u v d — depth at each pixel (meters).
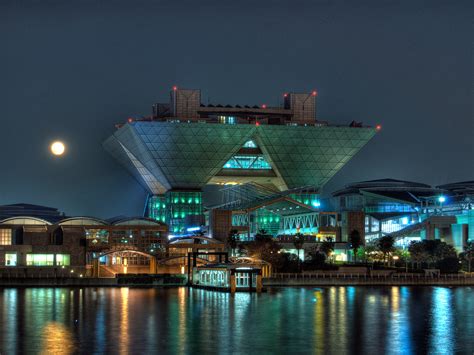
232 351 112.75
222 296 181.25
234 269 189.75
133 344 117.19
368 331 129.88
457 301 172.62
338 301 171.38
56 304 162.62
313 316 146.25
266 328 132.00
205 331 128.62
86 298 174.38
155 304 163.12
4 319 140.38
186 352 111.75
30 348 114.19
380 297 180.75
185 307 158.25
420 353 112.75
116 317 143.50
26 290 196.50
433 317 146.12
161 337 122.94
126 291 194.12
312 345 117.50
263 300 172.12
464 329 132.38
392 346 117.31
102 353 110.69
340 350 114.12
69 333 126.25
